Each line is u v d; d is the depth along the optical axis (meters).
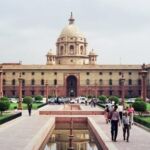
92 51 168.12
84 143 34.53
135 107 55.50
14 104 95.12
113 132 30.55
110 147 26.36
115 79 147.62
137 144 28.23
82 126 52.06
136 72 147.00
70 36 168.25
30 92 148.00
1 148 26.06
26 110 71.38
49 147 32.44
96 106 90.19
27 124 43.28
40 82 148.12
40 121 47.50
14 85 147.88
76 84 150.25
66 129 47.72
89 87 147.75
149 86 139.12
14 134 33.84
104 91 147.62
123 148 26.36
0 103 54.56
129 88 146.38
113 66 148.25
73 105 97.50
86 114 63.16
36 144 28.30
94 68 148.00
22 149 25.62
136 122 45.09
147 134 34.41
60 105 97.25
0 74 118.44
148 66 138.50
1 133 34.56
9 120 47.62
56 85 147.88
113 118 30.05
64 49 168.12
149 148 26.38
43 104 91.94
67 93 150.88
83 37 170.75
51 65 149.50
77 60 165.62
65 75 148.00
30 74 148.62
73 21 174.62
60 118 56.25
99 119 51.12
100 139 32.16
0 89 117.19
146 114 58.75
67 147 32.38
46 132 38.28
